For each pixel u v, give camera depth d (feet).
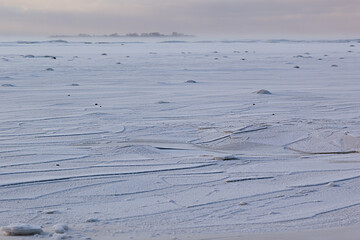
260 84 88.33
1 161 32.09
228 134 40.81
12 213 21.97
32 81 89.56
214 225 20.36
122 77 100.01
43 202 23.86
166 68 128.26
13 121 47.24
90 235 18.69
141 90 76.43
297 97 67.36
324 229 19.84
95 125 45.57
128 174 29.32
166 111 55.01
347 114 53.21
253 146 37.68
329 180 28.27
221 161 32.83
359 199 24.59
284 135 40.32
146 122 47.42
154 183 27.40
